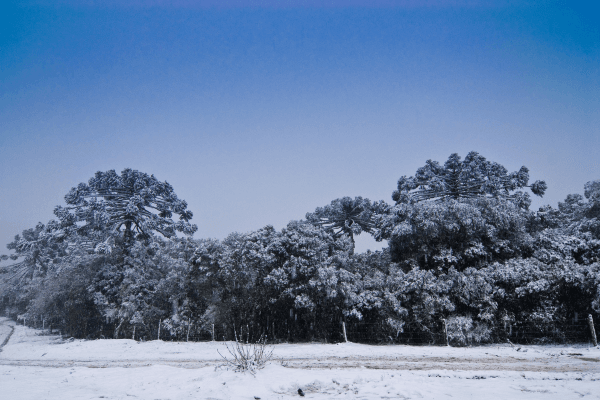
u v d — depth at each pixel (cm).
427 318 2530
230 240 3266
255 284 3098
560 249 2612
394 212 2983
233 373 1154
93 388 1084
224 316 3144
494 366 1389
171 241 4003
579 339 2272
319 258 2923
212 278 3183
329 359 1738
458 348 2203
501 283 2478
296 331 3012
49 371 1526
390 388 952
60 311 4234
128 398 944
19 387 1116
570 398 831
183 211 5097
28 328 5506
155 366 1495
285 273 2903
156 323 3544
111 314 3703
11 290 6931
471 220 2684
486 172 3800
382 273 2952
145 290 3600
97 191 4747
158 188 5050
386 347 2345
